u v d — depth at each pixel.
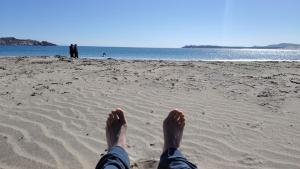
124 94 5.80
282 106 5.11
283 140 3.72
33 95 5.70
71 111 4.71
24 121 4.28
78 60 14.16
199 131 3.98
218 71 9.38
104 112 4.68
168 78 7.75
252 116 4.59
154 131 3.95
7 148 3.46
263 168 3.08
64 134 3.82
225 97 5.70
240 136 3.84
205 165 3.14
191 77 7.99
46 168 3.04
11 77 7.91
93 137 3.74
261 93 6.00
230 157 3.30
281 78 7.93
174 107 4.99
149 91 6.09
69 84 6.79
